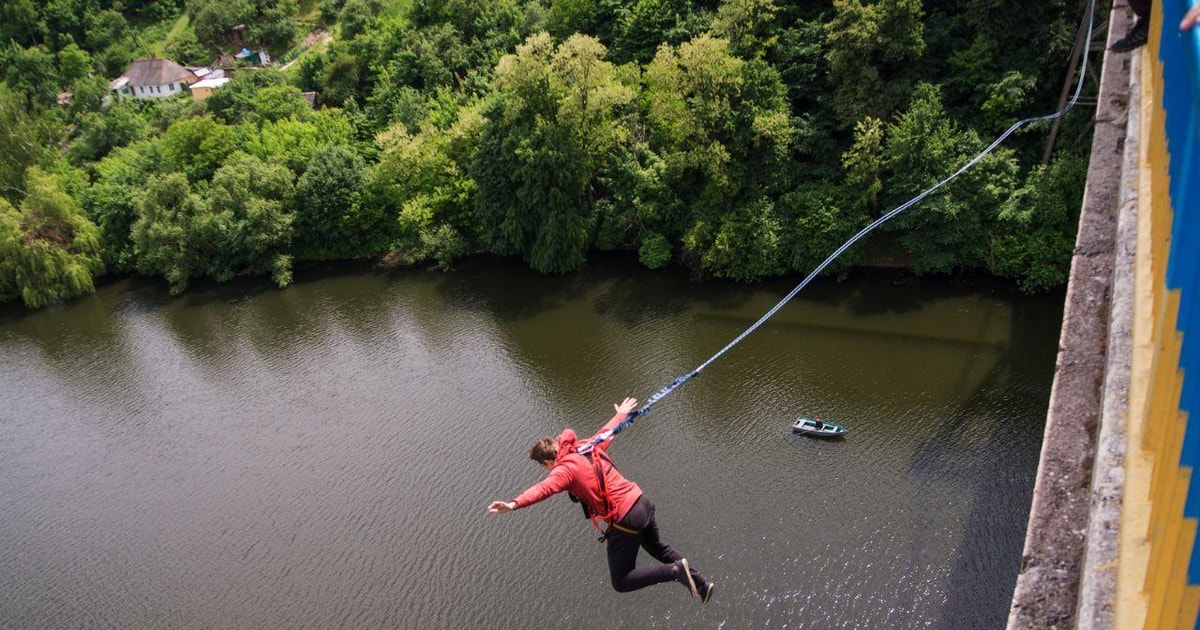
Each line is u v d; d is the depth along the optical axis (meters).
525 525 33.22
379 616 30.02
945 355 38.66
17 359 53.81
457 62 67.75
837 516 30.80
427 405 41.81
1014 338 39.03
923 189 42.50
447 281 55.03
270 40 96.44
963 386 36.47
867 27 43.06
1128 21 18.64
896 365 38.50
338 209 60.22
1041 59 42.25
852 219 44.59
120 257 64.88
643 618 28.45
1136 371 6.93
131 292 62.12
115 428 44.31
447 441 38.84
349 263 60.94
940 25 45.78
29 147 73.44
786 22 50.56
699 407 38.00
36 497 39.44
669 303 47.25
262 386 46.12
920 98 43.22
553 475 8.35
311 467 38.44
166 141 68.31
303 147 64.19
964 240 43.19
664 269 50.94
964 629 26.12
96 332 56.19
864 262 47.00
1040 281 41.22
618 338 44.94
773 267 46.81
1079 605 5.73
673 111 47.47
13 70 98.56
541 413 39.88
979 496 30.67
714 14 54.34
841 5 44.25
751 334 42.72
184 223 61.03
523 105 50.81
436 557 32.25
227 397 45.59
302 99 71.75
